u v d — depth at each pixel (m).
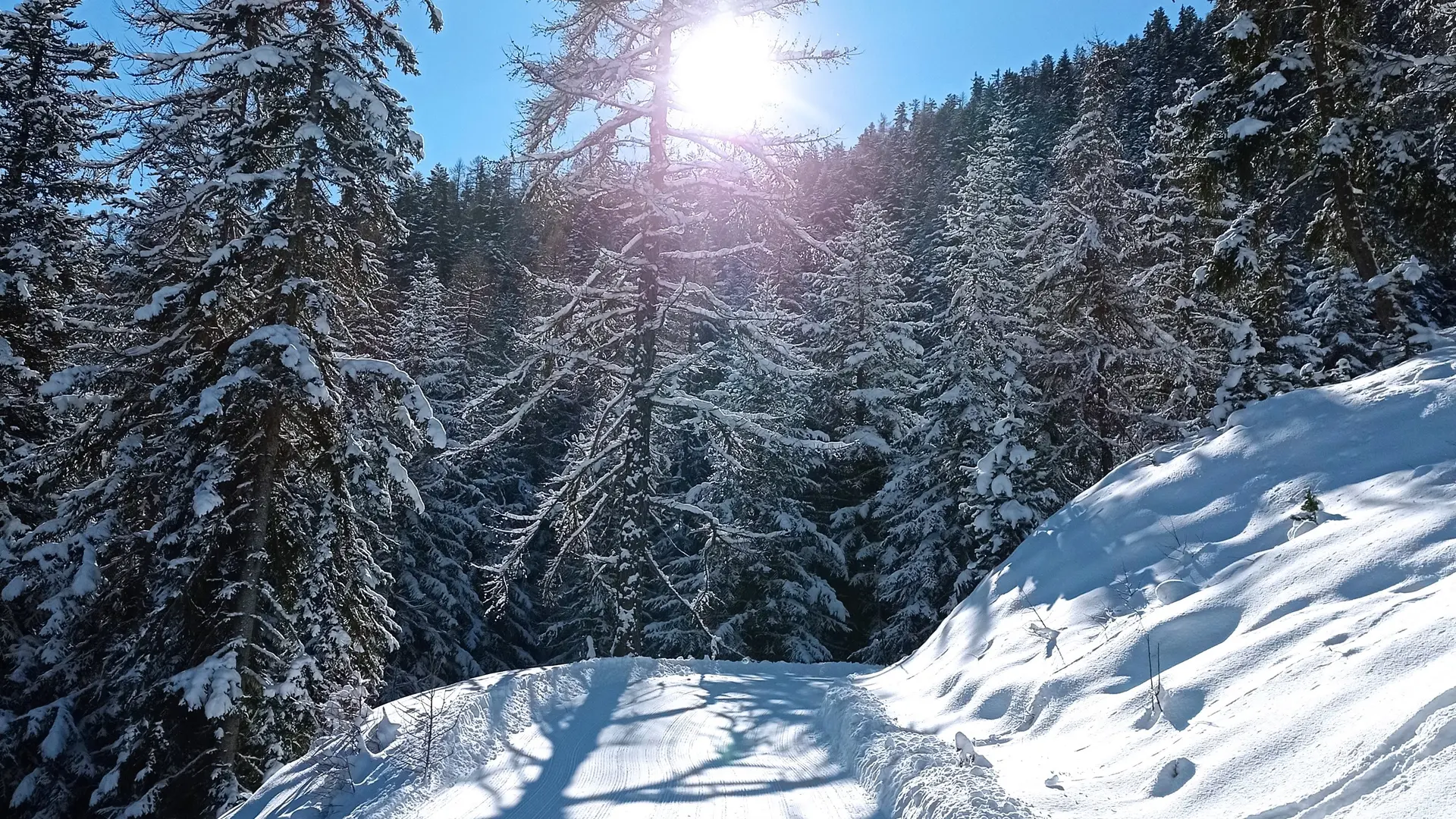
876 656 25.69
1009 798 5.77
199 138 13.28
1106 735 6.79
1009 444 19.52
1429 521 7.04
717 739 9.45
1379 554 6.93
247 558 12.30
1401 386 10.35
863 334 27.03
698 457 30.45
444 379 29.94
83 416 14.45
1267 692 5.81
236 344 11.67
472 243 56.50
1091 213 21.78
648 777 7.89
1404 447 9.03
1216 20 17.17
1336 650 5.73
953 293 25.02
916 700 10.58
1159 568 9.54
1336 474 9.30
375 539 14.38
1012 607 11.16
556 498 17.55
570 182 16.19
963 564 24.16
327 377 12.86
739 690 12.54
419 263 34.03
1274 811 4.37
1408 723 4.29
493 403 17.45
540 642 32.03
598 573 17.75
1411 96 14.17
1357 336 22.88
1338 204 15.20
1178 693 6.54
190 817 12.49
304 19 13.23
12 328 17.05
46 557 12.96
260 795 8.88
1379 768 4.16
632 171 16.48
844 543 27.94
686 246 17.66
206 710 11.02
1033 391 23.19
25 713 14.95
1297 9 15.34
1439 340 13.33
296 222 12.38
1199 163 16.48
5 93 17.86
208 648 12.54
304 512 13.09
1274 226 18.02
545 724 10.44
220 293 12.50
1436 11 14.30
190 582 12.04
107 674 14.59
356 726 9.35
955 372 23.98
